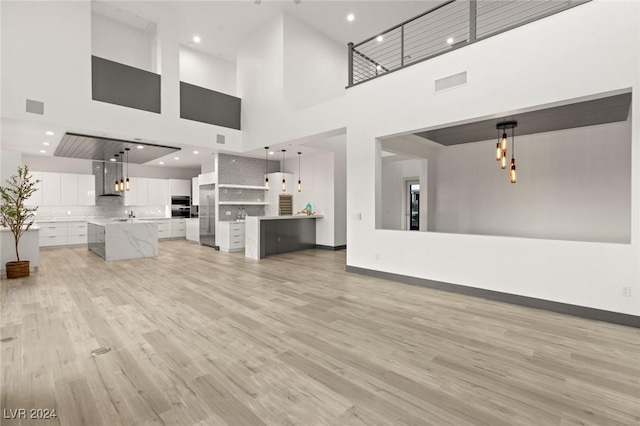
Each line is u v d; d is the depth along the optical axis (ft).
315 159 29.43
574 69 10.98
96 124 19.45
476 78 13.28
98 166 31.71
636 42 9.90
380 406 6.19
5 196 17.20
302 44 24.32
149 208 35.96
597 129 19.01
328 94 26.50
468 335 9.57
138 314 11.36
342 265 20.94
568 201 20.03
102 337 9.37
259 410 6.06
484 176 23.94
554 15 11.37
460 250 14.15
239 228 27.66
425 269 15.31
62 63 18.17
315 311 11.75
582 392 6.64
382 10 22.84
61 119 18.08
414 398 6.44
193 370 7.54
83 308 12.00
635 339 9.22
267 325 10.37
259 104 25.27
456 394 6.58
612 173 18.53
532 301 12.15
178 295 13.80
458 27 24.47
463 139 22.65
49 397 6.43
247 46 26.30
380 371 7.50
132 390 6.70
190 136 24.11
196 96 24.61
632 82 9.97
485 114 13.04
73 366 7.68
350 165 18.40
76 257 23.57
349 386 6.88
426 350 8.59
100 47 24.85
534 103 11.81
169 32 23.15
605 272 10.63
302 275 17.87
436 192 26.66
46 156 28.76
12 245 17.98
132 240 23.31
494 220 23.40
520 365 7.77
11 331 9.79
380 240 17.12
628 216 18.03
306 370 7.55
